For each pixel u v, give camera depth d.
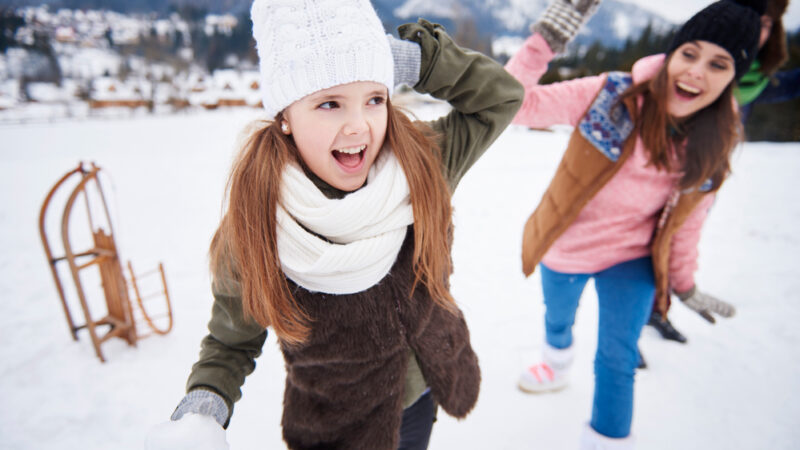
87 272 3.89
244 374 1.04
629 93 1.45
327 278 0.89
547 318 2.00
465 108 1.10
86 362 2.51
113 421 2.09
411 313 1.01
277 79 0.83
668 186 1.53
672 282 1.80
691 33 1.34
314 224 0.85
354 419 1.06
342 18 0.81
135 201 6.57
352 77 0.81
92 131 20.84
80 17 144.50
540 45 1.48
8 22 93.81
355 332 0.97
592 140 1.54
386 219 0.89
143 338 2.73
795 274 3.37
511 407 2.07
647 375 2.26
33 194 7.35
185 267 3.91
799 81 2.91
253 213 0.86
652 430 1.92
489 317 2.89
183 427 0.81
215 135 17.52
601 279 1.69
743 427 1.93
